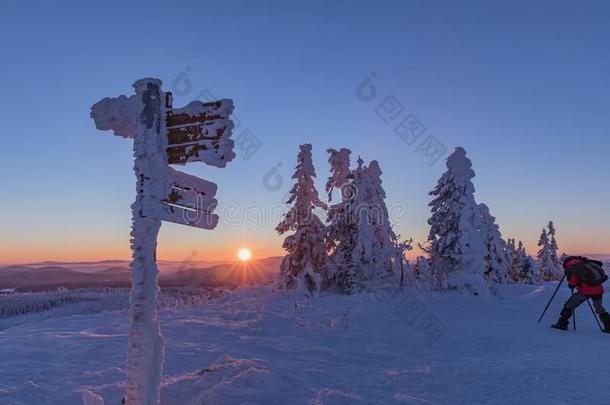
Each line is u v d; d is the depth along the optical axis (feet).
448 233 66.54
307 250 76.13
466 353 24.68
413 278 67.05
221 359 20.56
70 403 15.17
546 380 18.69
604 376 19.35
